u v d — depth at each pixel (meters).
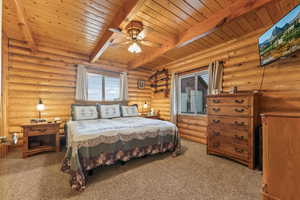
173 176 2.02
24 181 1.85
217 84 3.15
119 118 3.69
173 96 4.29
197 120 3.81
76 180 1.71
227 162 2.48
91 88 4.15
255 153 2.25
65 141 3.33
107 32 2.71
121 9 2.14
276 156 1.25
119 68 4.57
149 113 4.87
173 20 2.38
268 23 2.42
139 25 2.42
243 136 2.34
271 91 2.43
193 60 3.85
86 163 1.92
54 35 2.96
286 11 2.08
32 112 3.22
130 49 2.55
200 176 2.02
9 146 2.94
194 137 3.87
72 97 3.73
